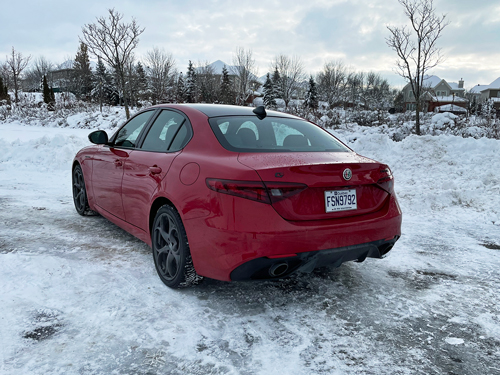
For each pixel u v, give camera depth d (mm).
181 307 2463
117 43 20000
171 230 2678
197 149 2623
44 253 3348
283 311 2457
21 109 30984
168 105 3338
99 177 3934
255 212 2148
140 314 2357
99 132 3807
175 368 1857
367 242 2463
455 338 2189
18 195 5809
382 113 24266
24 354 1922
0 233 3906
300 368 1881
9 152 9086
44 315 2305
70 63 65875
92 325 2213
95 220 4559
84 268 3047
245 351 2010
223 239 2211
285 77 48906
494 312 2514
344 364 1921
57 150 8938
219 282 2883
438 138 7898
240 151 2469
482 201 5402
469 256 3602
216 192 2248
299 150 2656
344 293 2754
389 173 2666
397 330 2262
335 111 25516
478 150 7215
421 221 4809
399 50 14586
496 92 94250
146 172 2967
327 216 2330
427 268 3293
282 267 2232
